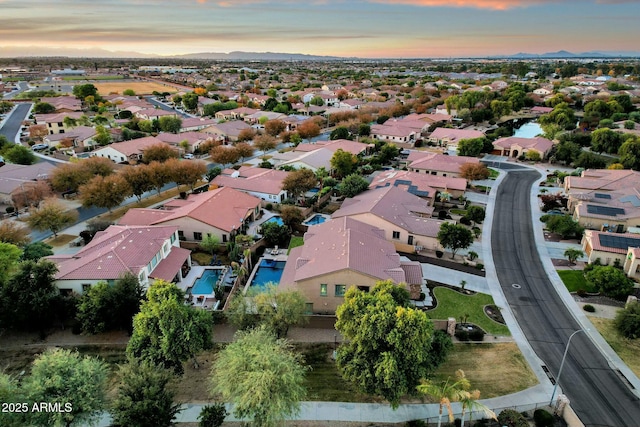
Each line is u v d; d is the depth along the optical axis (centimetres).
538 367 3862
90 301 3969
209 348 3741
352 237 5050
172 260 5203
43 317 3994
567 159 10525
